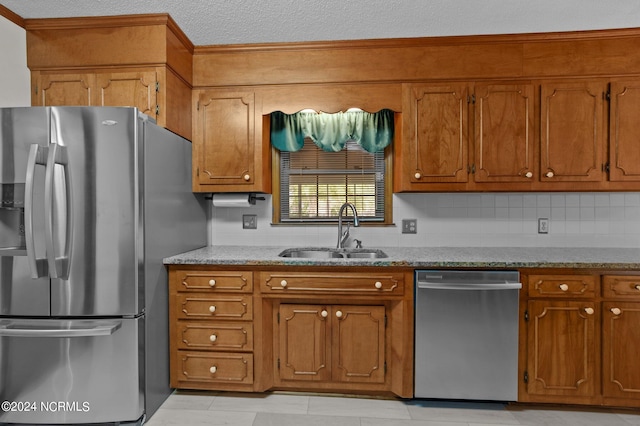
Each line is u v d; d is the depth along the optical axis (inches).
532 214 101.5
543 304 76.7
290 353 82.8
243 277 81.7
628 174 86.1
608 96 86.9
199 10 80.4
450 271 77.9
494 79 90.0
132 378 70.9
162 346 80.4
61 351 69.5
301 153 107.3
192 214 97.3
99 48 84.0
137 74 83.2
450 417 75.5
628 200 99.0
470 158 90.3
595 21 83.6
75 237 69.0
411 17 82.4
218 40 93.0
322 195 107.2
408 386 79.0
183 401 81.7
